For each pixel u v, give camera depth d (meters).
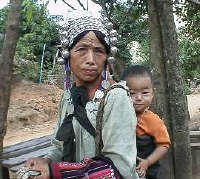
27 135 14.43
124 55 13.43
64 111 1.97
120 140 1.69
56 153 2.08
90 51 1.86
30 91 19.41
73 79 2.00
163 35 3.90
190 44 12.77
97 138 1.75
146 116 2.46
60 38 1.96
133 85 2.49
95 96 1.85
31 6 3.66
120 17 6.48
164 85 3.94
